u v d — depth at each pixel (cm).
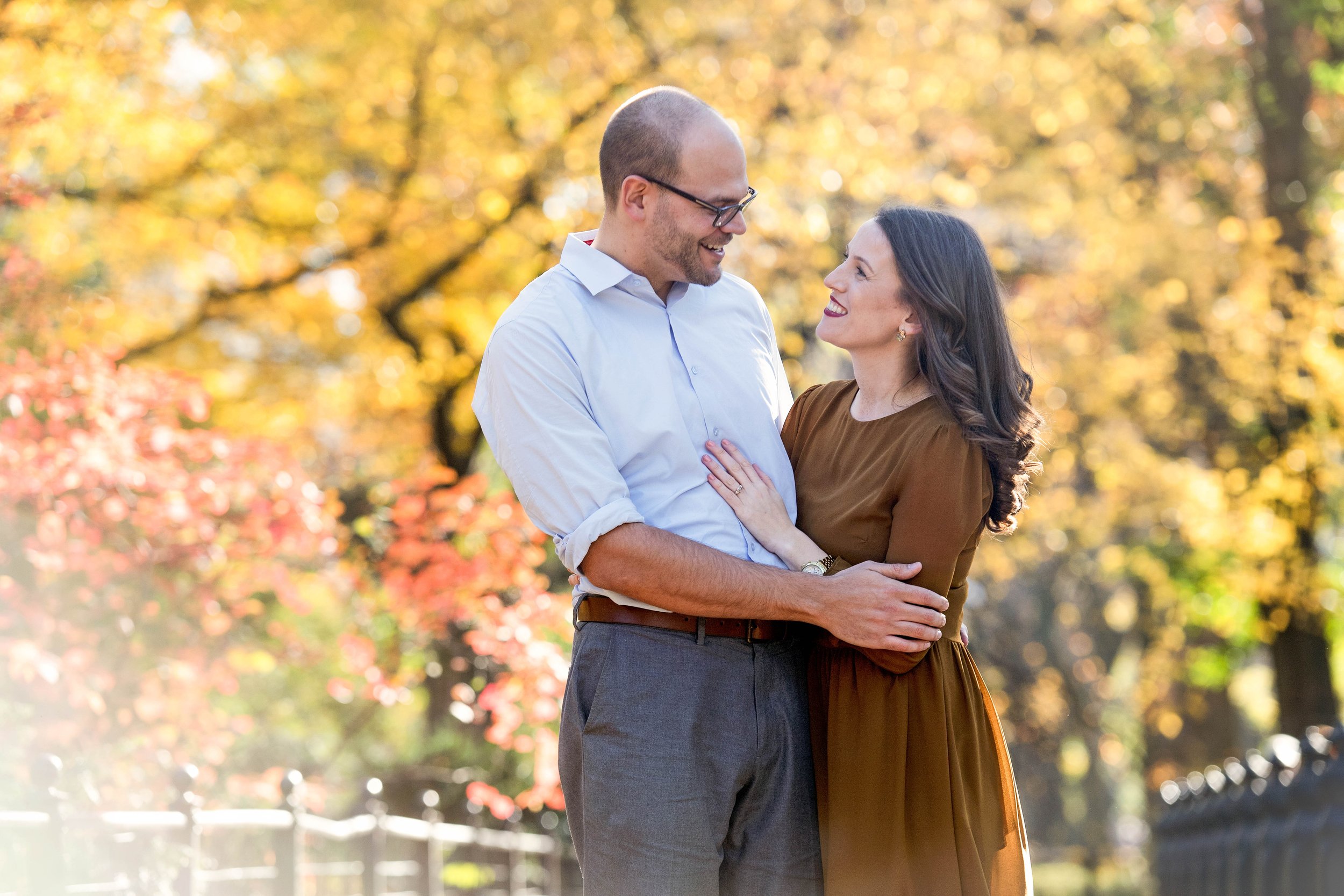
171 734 696
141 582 706
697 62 1239
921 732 297
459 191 1264
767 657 298
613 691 286
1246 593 1406
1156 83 1459
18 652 574
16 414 628
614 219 306
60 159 1093
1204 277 1347
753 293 340
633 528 280
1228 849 603
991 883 305
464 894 951
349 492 1107
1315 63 1336
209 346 1414
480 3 1220
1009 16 1384
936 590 293
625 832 281
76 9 970
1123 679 2972
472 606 771
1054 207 1443
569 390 292
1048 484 1570
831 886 294
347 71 1263
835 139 1227
